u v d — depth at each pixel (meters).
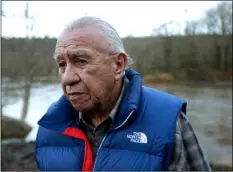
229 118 14.00
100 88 1.15
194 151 1.27
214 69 38.03
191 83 33.72
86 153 1.27
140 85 1.30
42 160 1.37
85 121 1.32
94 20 1.17
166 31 40.44
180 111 1.25
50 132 1.39
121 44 1.22
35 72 13.45
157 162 1.16
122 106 1.24
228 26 41.16
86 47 1.12
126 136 1.21
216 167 7.02
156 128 1.20
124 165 1.18
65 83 1.15
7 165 5.92
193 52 39.06
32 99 18.11
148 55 37.38
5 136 9.50
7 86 11.30
